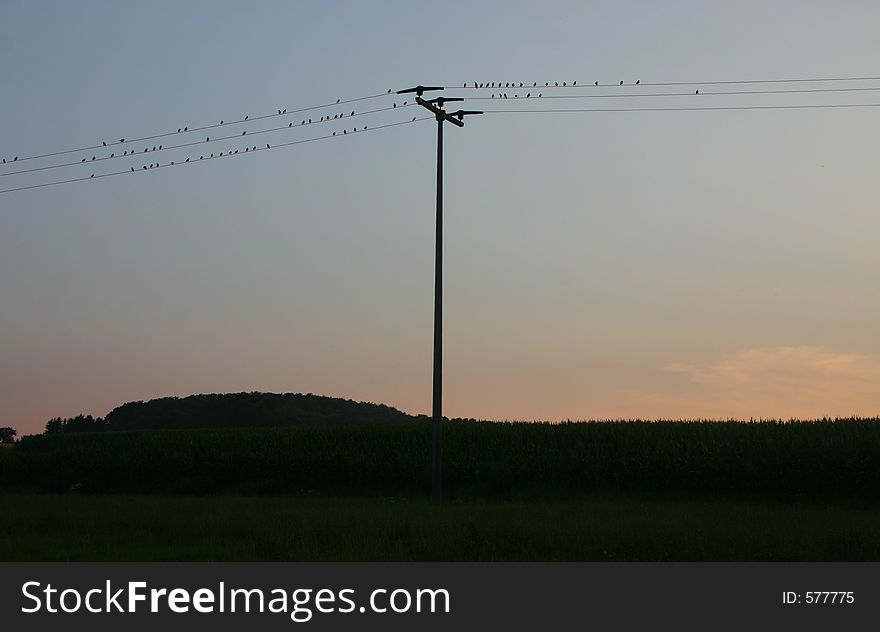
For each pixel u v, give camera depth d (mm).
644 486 46094
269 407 123062
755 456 44156
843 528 27078
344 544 24969
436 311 37719
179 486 54094
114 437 70438
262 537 26438
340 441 54875
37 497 47562
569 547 24125
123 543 26578
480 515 31125
